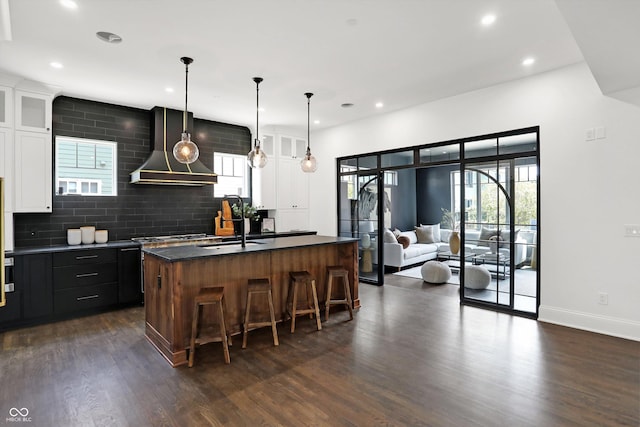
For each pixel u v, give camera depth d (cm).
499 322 392
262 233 627
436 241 855
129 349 322
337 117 581
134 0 249
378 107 524
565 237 379
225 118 581
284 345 329
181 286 302
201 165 534
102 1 250
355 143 605
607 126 352
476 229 461
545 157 393
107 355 308
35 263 390
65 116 459
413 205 955
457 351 312
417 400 232
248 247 365
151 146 525
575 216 373
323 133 662
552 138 388
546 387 247
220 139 609
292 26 289
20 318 380
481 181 456
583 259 368
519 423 206
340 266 431
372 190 589
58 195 454
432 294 525
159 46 322
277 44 320
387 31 298
